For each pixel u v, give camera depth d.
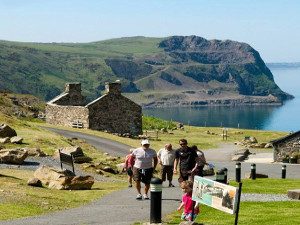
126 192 29.16
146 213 22.08
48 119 94.38
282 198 27.22
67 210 22.67
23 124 68.44
